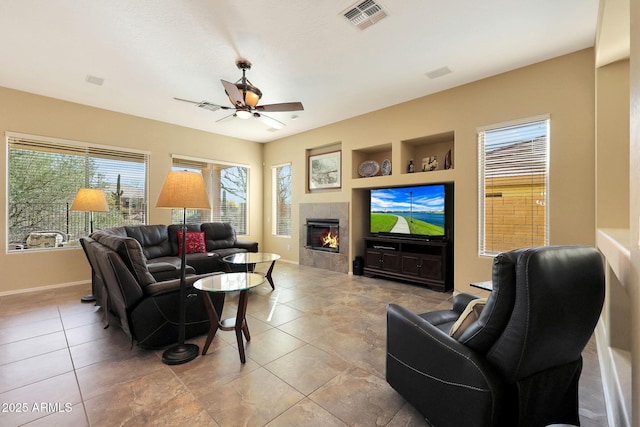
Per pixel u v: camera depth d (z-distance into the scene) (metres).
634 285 0.91
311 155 5.98
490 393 1.20
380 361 2.20
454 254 3.91
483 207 3.70
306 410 1.67
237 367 2.12
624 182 2.43
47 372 2.05
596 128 2.54
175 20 2.51
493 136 3.62
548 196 3.21
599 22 2.18
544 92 3.21
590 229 2.97
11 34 2.69
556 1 2.29
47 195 4.21
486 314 1.26
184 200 2.17
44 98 4.12
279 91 4.00
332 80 3.67
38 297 3.77
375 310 3.30
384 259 4.77
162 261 4.28
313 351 2.35
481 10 2.40
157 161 5.23
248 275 2.72
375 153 5.38
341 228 5.34
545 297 1.13
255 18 2.49
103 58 3.12
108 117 4.69
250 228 6.78
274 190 6.82
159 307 2.35
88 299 3.60
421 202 4.43
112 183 4.76
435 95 4.07
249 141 6.75
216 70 3.39
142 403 1.73
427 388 1.47
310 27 2.61
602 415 1.62
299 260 6.16
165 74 3.49
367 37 2.77
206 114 4.91
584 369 2.10
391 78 3.62
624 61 2.43
